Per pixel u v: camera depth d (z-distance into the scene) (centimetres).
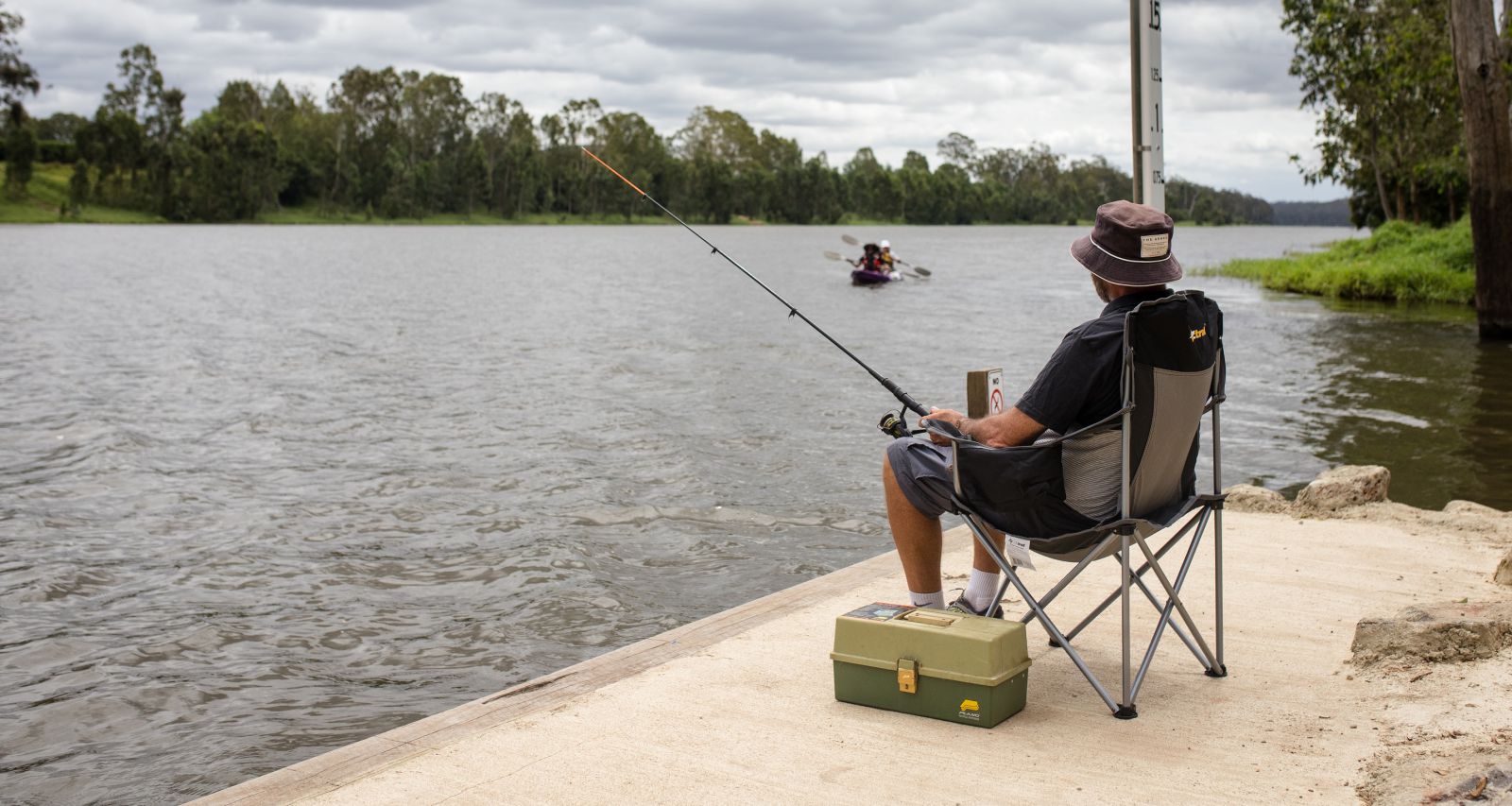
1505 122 2039
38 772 470
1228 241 10975
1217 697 357
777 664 392
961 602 391
